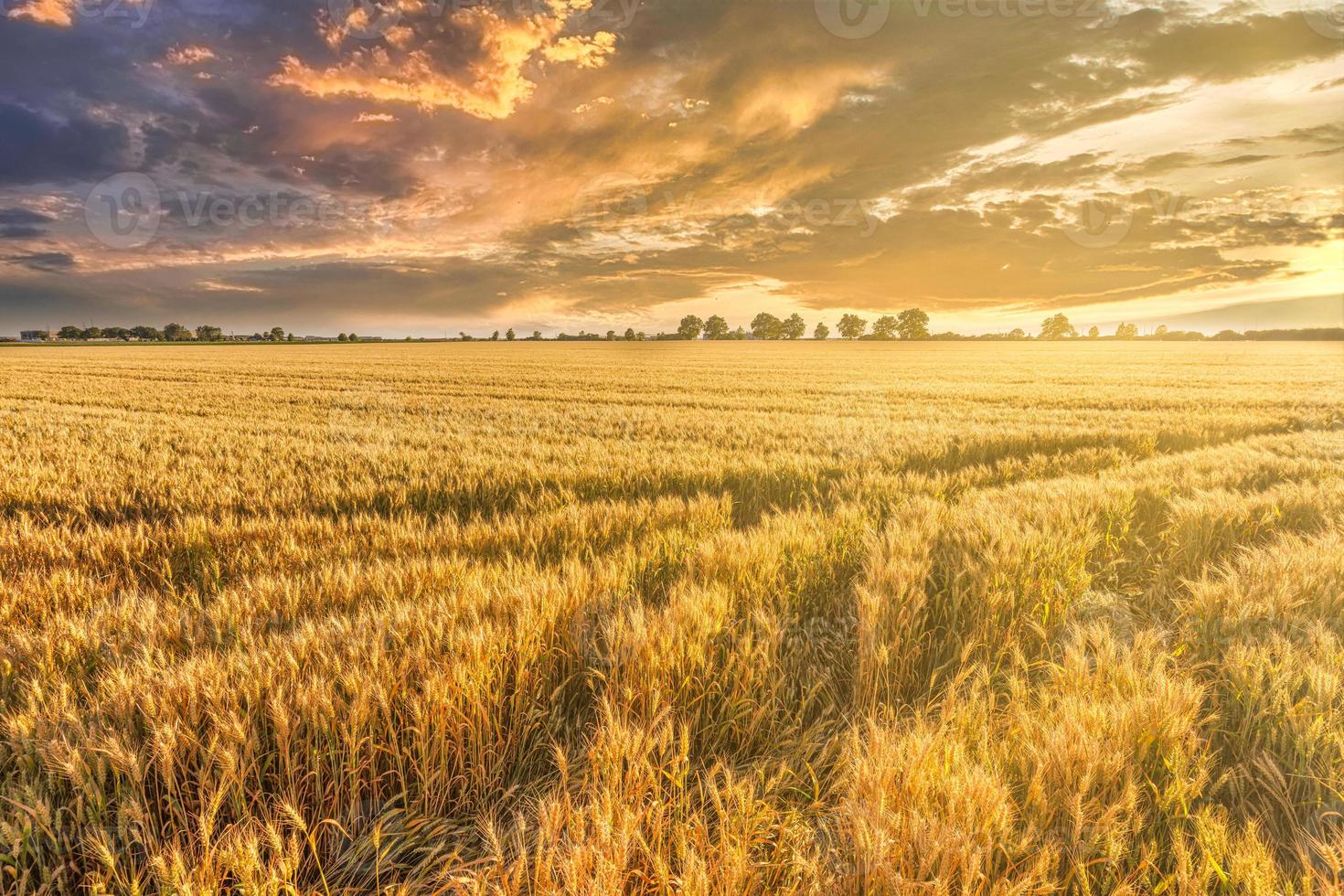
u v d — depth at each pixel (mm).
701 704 2500
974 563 3707
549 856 1579
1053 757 1869
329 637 2543
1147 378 32125
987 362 50625
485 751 2227
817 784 2070
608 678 2555
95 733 2010
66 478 7805
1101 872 1671
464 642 2447
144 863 1762
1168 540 4969
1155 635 2785
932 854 1480
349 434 12039
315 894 1722
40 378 31312
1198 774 1968
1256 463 7973
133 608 3250
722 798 2041
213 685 2168
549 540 5008
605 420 14703
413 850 1947
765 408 18562
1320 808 1963
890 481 7402
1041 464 9414
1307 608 3084
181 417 15516
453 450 10234
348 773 2039
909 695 2812
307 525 5586
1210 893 1609
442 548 4863
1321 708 2164
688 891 1490
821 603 3631
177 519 5656
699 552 3988
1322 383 27734
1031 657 3107
